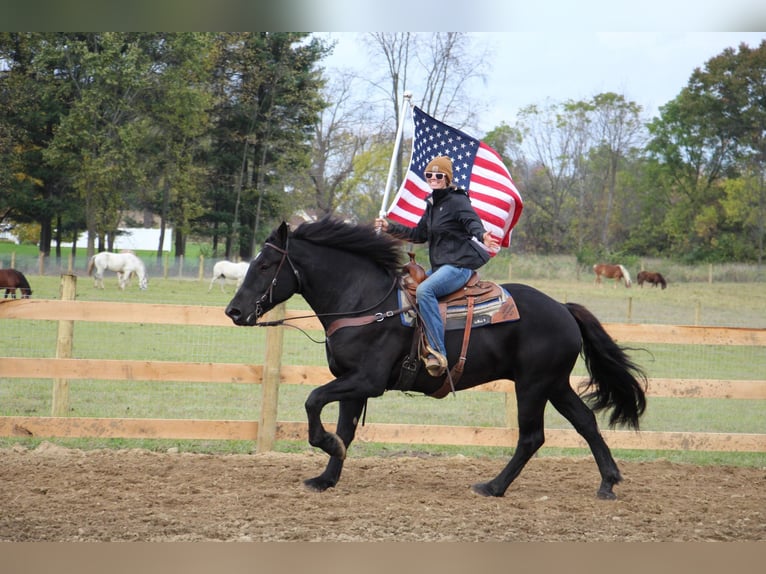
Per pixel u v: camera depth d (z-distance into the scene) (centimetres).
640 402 824
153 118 5862
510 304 776
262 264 757
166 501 727
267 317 954
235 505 723
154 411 1209
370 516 700
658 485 874
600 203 6944
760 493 846
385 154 5891
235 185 6303
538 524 699
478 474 899
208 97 5888
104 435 934
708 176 6806
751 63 6431
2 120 5594
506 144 6862
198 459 920
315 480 792
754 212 6288
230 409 1253
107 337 1866
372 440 962
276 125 6278
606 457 805
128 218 7906
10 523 652
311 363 1619
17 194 5800
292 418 1224
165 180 6094
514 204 994
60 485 775
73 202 5931
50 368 927
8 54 5691
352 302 764
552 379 788
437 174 759
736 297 4312
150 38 5497
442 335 747
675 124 6856
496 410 1334
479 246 762
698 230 6531
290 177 6372
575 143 6850
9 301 930
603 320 2936
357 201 6462
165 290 3653
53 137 5838
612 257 5778
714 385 1003
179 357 1608
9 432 917
